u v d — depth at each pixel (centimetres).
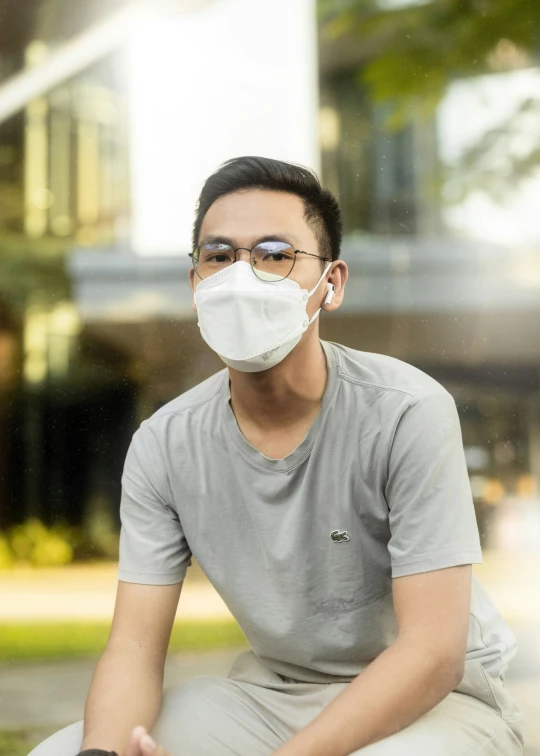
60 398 962
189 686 196
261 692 196
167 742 183
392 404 182
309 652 191
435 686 170
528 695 320
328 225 194
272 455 188
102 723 174
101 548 905
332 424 184
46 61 988
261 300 180
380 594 189
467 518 180
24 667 427
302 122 991
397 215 973
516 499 835
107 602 689
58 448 950
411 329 907
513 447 897
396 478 180
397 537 180
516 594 572
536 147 882
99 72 1012
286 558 186
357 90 983
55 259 1062
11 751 291
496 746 182
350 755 165
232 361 182
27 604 675
